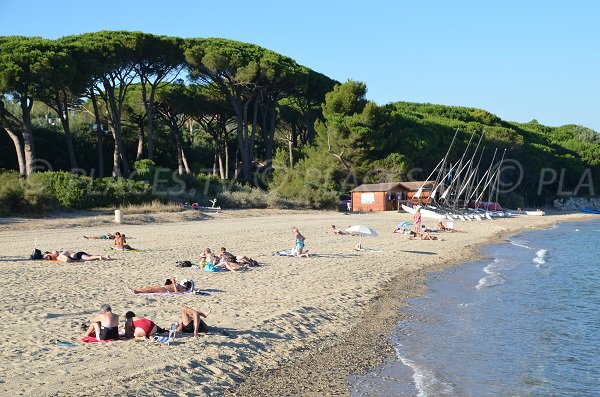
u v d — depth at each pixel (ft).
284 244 92.38
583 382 34.32
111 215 121.19
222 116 217.56
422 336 43.78
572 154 311.06
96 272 60.75
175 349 35.12
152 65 179.93
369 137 186.19
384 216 165.27
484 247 107.96
